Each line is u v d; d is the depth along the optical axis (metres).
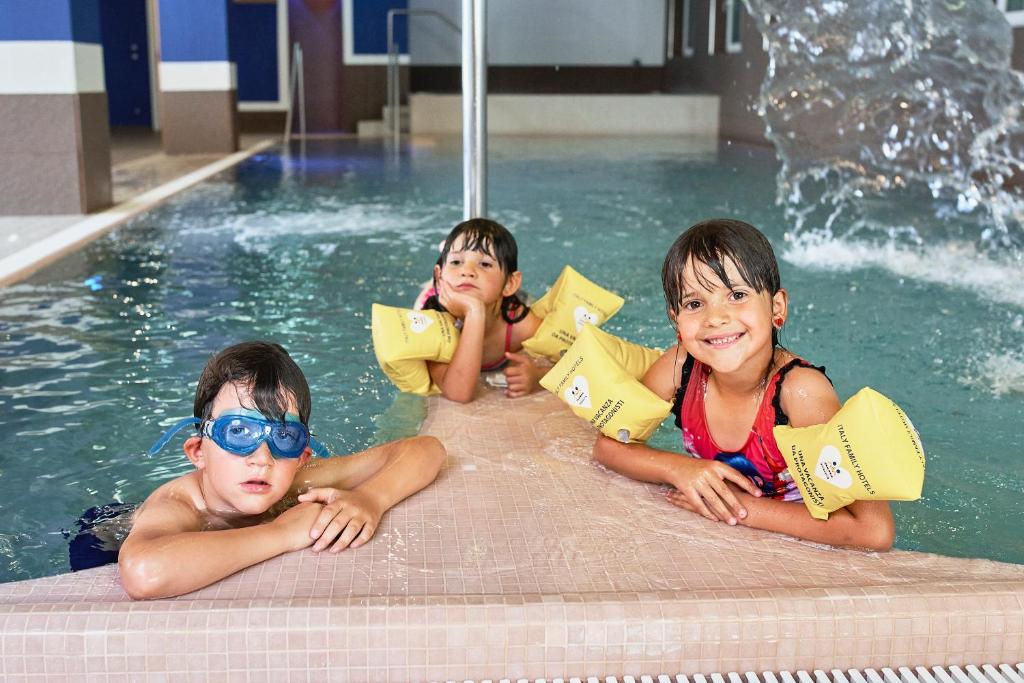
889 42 8.83
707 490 2.01
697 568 1.80
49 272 4.69
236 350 1.88
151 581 1.62
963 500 2.26
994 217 6.58
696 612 1.62
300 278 4.64
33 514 2.12
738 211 6.95
